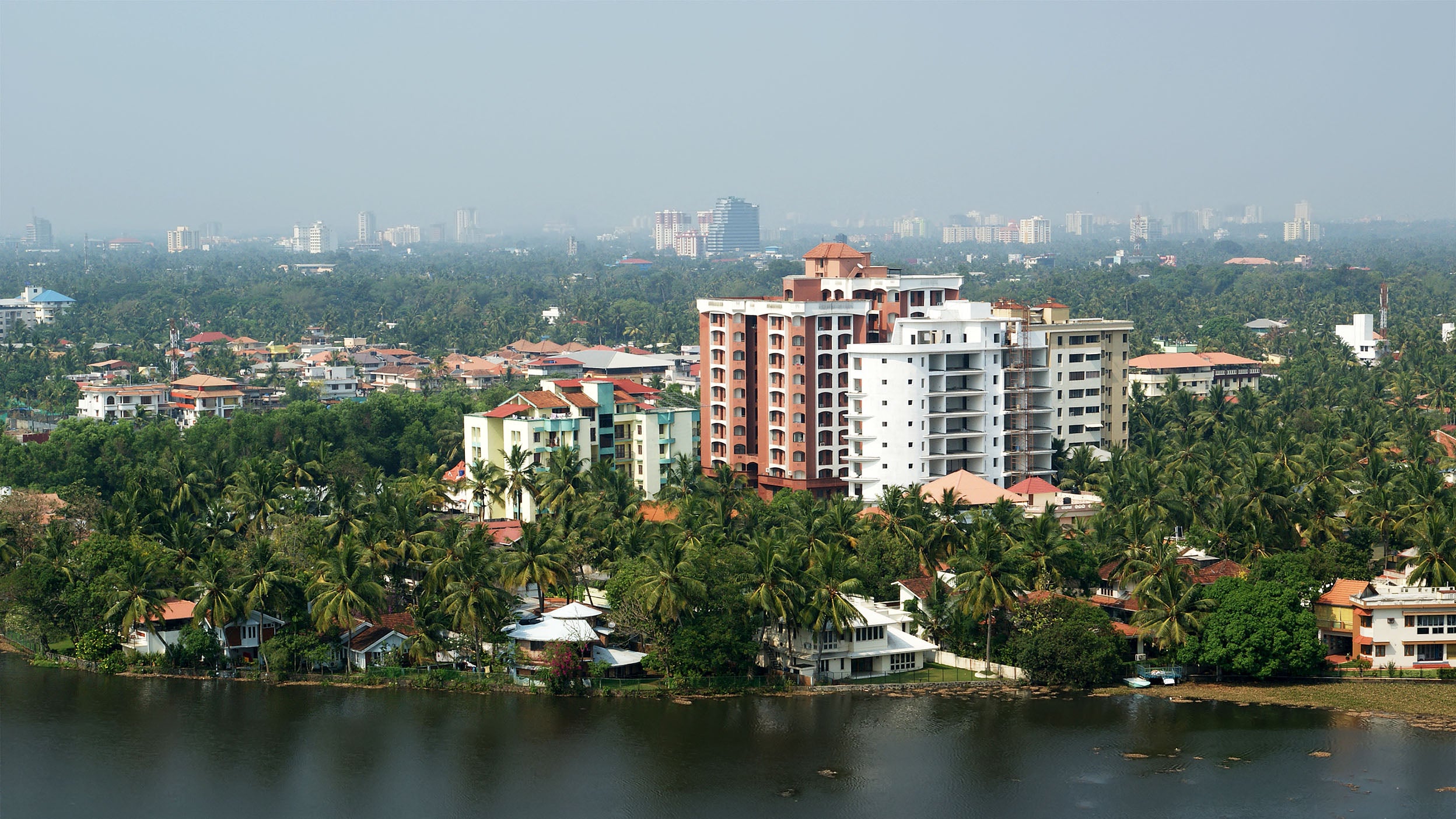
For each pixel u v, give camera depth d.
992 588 193.88
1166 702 189.25
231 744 176.12
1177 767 168.38
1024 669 196.50
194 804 159.75
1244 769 167.50
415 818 156.75
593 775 167.12
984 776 166.62
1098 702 189.75
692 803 160.25
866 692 193.12
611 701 189.88
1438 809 157.00
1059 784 164.25
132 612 197.38
